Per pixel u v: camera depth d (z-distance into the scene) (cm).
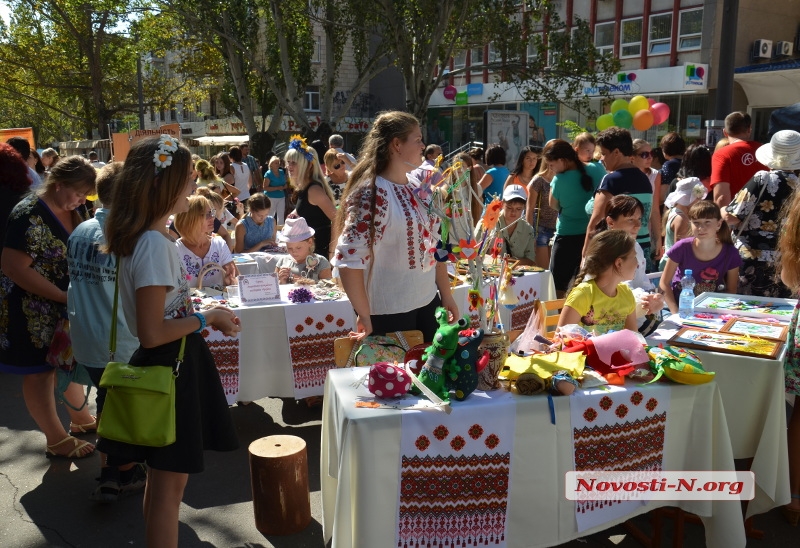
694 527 325
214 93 3719
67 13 3148
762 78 1856
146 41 2827
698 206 417
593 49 1883
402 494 241
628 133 538
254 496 322
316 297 452
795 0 2044
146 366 242
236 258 593
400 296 319
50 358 370
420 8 1881
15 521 336
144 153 235
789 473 313
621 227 422
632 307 339
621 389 262
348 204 310
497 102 2572
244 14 2058
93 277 318
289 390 445
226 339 425
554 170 611
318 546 312
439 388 246
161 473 253
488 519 250
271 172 1230
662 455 275
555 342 298
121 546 315
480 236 262
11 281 370
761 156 442
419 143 310
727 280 428
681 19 2006
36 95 4078
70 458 406
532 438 250
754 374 302
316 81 3198
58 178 359
